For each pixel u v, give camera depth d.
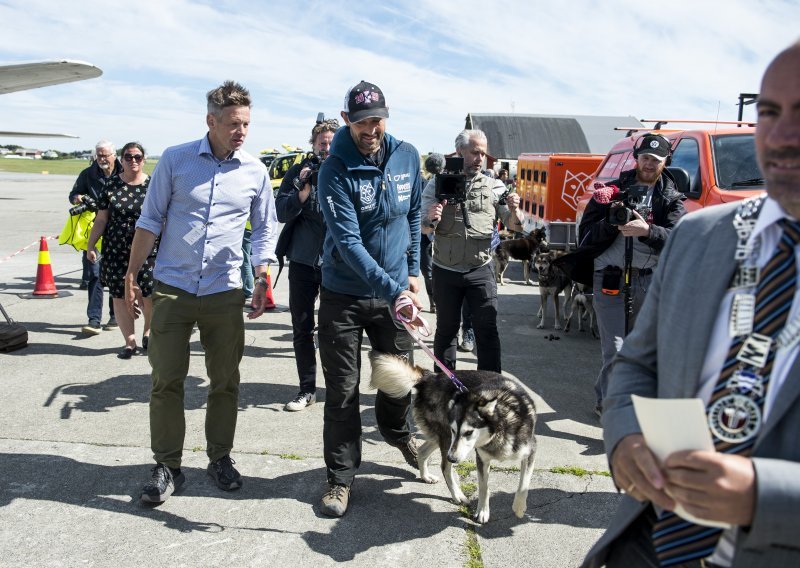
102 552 3.11
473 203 4.62
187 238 3.55
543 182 11.01
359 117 3.26
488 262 4.64
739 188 5.26
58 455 4.13
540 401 5.39
